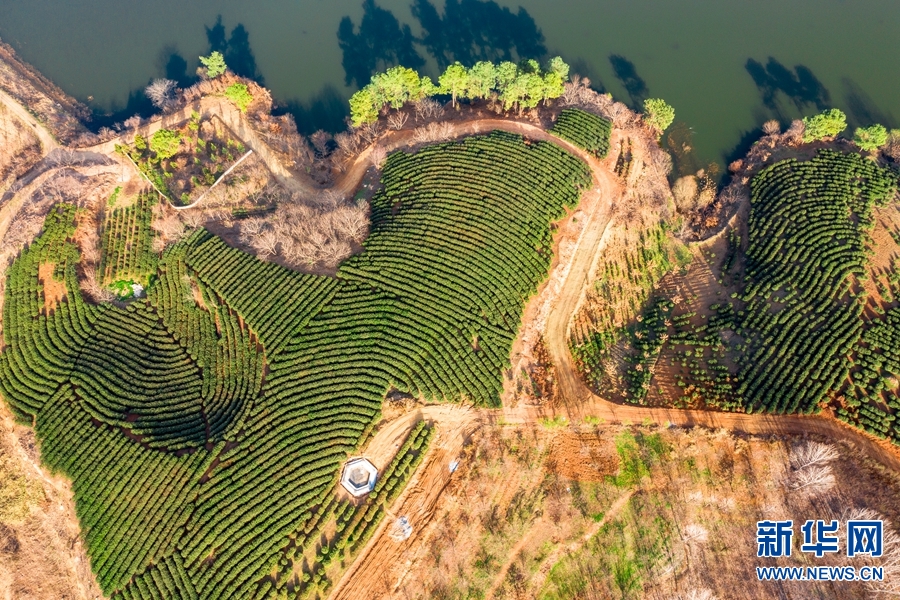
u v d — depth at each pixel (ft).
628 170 271.90
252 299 230.27
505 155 266.57
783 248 245.86
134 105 320.29
